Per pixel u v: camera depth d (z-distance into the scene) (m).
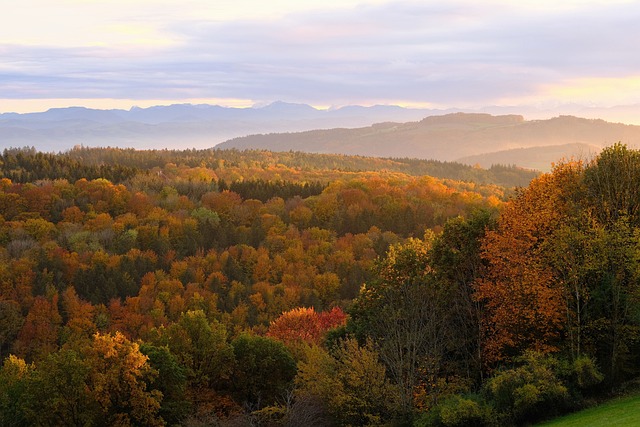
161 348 44.22
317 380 37.47
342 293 117.12
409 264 43.00
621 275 33.25
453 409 29.59
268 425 38.44
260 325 97.75
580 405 30.75
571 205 38.78
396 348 35.94
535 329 35.81
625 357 33.31
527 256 36.19
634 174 38.12
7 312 99.62
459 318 39.00
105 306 109.19
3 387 44.53
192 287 116.75
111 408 40.94
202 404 43.66
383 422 34.19
